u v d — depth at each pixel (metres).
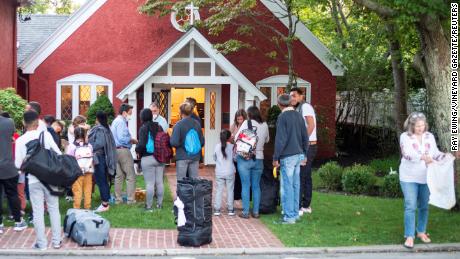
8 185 8.91
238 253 8.20
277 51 18.66
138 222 9.73
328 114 18.86
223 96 17.98
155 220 9.88
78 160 9.95
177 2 16.44
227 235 9.11
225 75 16.72
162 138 10.46
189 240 8.40
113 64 18.20
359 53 19.66
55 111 18.16
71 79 18.14
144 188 12.98
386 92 20.62
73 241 8.56
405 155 8.38
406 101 18.16
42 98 18.14
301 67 18.72
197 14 17.91
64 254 7.97
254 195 10.34
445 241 8.70
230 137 10.53
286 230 9.33
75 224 8.50
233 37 18.45
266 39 18.59
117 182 11.23
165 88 17.47
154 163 10.50
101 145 10.32
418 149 8.32
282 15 18.36
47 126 10.14
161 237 8.90
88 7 18.09
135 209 10.70
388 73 20.62
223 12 16.08
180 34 18.23
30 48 19.48
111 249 8.19
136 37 18.19
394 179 12.55
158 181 10.71
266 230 9.43
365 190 12.86
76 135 10.11
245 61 18.58
